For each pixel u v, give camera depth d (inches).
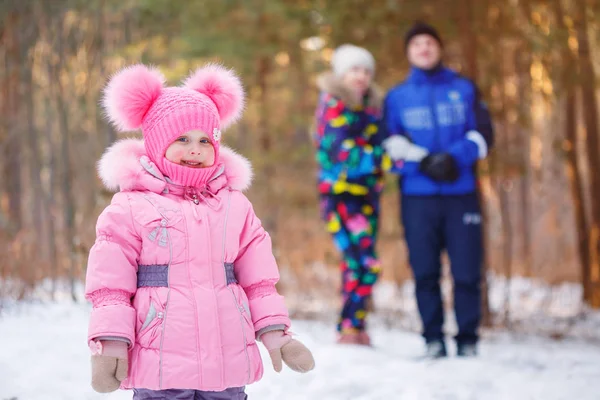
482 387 218.4
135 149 140.0
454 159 260.7
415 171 265.3
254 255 138.8
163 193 136.1
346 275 281.0
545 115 497.4
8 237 346.6
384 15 382.3
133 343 127.0
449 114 270.4
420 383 215.9
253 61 422.9
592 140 457.1
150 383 126.6
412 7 382.0
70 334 252.2
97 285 127.6
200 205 136.4
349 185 280.4
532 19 377.7
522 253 631.2
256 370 133.4
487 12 379.6
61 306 313.4
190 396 130.9
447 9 382.0
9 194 393.1
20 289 321.7
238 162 145.3
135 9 390.9
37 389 193.9
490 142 270.5
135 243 131.5
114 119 142.3
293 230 502.9
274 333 135.2
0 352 225.0
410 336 340.2
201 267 132.3
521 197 594.2
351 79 281.0
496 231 513.3
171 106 138.1
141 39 406.3
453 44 405.1
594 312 436.8
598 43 404.5
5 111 390.6
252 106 469.1
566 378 238.2
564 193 588.7
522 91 396.8
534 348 318.3
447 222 266.1
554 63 379.6
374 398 202.2
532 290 519.2
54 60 376.2
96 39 383.9
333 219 282.4
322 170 285.4
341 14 377.7
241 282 139.4
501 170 392.2
